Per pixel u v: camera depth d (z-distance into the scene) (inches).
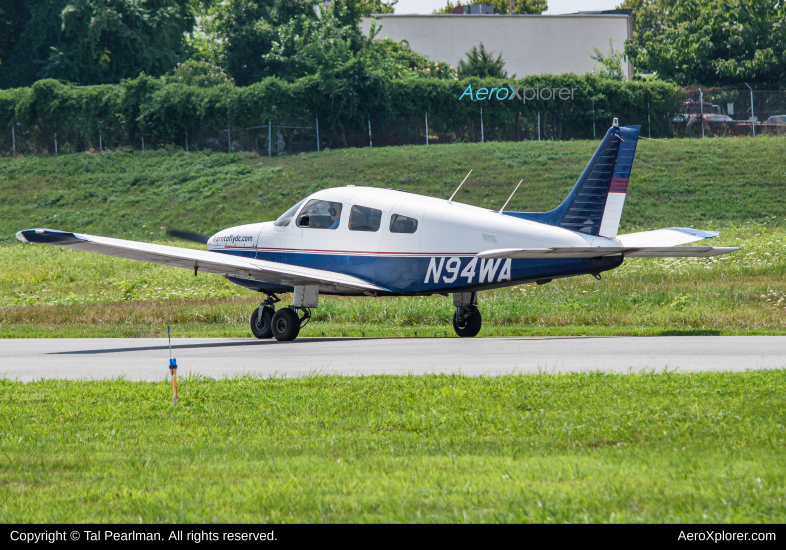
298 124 7785.4
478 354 1632.6
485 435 876.0
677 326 2353.6
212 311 2778.1
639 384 1124.5
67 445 868.6
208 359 1632.6
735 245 3863.2
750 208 5472.4
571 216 1956.2
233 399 1115.9
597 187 1936.5
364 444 837.2
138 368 1510.8
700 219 5339.6
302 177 6702.8
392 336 2235.5
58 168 7524.6
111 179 7140.8
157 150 7849.4
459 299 2138.3
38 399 1140.5
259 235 2186.3
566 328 2299.5
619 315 2534.5
